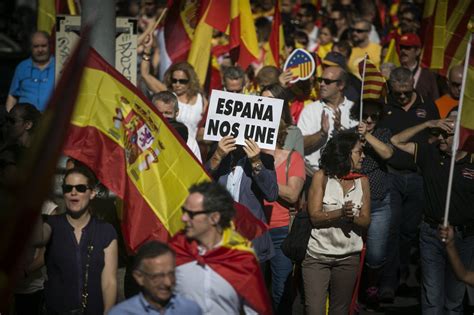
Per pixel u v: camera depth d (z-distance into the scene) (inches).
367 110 978.1
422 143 877.2
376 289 1011.3
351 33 1454.2
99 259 653.9
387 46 1405.0
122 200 714.8
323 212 793.6
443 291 869.2
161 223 717.9
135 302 548.4
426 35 1213.1
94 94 712.4
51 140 311.7
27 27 1854.1
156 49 1409.9
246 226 673.0
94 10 875.4
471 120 854.5
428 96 1157.1
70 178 647.1
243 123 807.1
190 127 1050.1
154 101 861.2
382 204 961.5
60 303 652.7
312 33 1658.5
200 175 740.0
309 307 802.8
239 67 1015.6
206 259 586.2
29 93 1175.6
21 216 301.9
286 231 854.5
